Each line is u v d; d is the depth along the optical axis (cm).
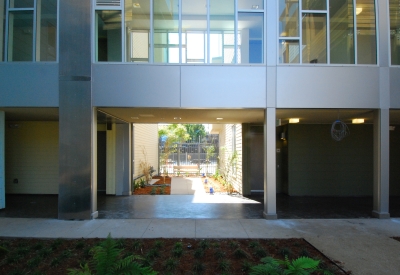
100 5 729
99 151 1167
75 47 714
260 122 1084
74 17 718
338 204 916
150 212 795
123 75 716
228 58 730
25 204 890
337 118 922
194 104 717
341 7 749
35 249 501
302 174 1070
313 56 739
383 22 741
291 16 739
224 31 735
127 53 734
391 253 488
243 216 750
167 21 737
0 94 712
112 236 570
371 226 653
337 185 1066
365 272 414
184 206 876
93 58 718
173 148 1767
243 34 732
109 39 730
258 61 729
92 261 404
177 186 1316
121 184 1089
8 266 434
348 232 606
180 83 718
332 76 725
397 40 758
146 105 716
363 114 835
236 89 719
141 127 1415
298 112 796
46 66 714
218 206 876
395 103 731
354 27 744
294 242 542
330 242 541
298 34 736
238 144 1170
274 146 720
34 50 724
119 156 1095
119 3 729
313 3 743
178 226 645
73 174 702
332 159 1070
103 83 714
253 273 355
